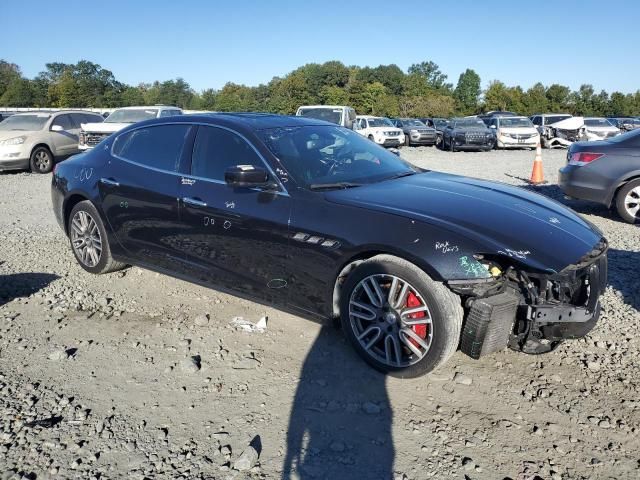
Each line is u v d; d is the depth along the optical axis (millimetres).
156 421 2922
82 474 2512
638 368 3510
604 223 7680
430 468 2562
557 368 3502
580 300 3375
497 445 2736
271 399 3129
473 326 3039
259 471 2533
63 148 15000
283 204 3668
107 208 4816
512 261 3055
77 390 3230
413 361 3229
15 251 6148
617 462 2631
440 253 3047
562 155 21172
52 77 90688
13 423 2893
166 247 4418
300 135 4227
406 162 4703
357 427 2873
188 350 3729
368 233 3285
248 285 3936
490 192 3834
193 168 4250
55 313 4359
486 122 26375
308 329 4031
